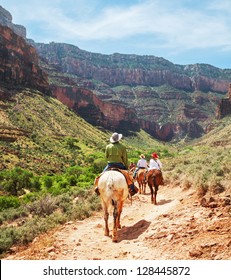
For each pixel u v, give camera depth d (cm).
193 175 1528
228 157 1734
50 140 12350
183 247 746
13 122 12081
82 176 7119
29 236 1101
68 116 16825
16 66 17112
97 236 995
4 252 1020
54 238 990
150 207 1366
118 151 1019
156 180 1426
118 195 933
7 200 4325
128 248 841
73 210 1384
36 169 8694
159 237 859
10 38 18825
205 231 796
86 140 14462
